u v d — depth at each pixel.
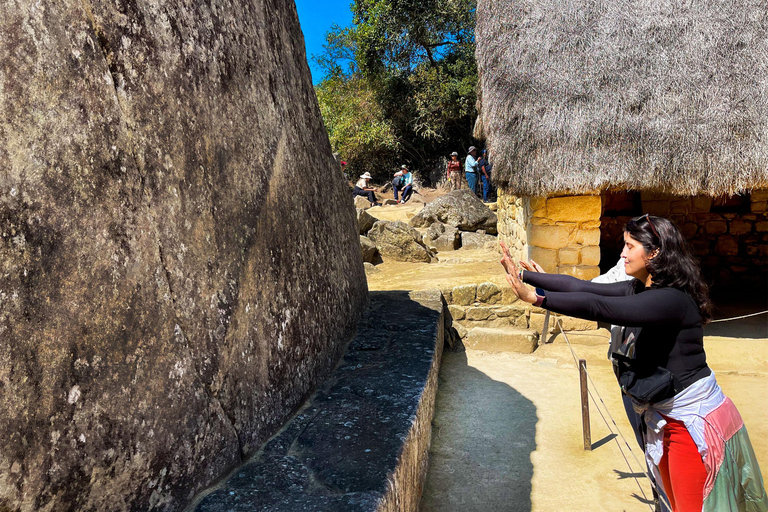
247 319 2.05
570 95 5.02
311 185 3.06
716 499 1.89
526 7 5.68
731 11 5.11
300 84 3.19
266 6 2.74
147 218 1.55
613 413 4.07
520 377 4.84
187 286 1.70
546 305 1.91
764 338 5.39
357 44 21.34
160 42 1.70
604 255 8.23
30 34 1.23
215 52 2.04
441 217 10.32
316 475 1.85
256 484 1.77
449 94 20.44
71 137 1.32
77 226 1.30
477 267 7.39
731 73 4.82
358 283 4.18
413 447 2.36
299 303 2.61
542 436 3.73
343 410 2.45
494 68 5.52
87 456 1.27
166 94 1.70
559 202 5.49
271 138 2.50
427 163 23.22
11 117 1.16
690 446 1.93
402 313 4.45
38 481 1.14
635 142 4.73
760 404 4.12
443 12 19.73
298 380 2.49
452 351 5.55
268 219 2.35
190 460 1.64
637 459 3.38
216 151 1.97
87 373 1.29
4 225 1.12
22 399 1.12
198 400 1.70
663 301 1.85
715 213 7.61
